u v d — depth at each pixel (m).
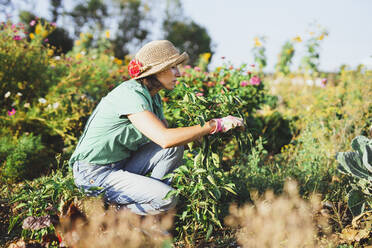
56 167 3.43
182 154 2.23
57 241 1.99
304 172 2.90
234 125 1.97
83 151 2.05
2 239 2.12
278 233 2.01
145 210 2.09
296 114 4.92
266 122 4.12
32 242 1.99
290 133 4.13
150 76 2.03
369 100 3.95
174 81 2.08
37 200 2.05
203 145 2.04
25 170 3.20
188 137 1.87
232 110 2.20
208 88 4.03
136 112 1.88
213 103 2.16
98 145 2.03
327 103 4.88
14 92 4.03
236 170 3.01
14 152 3.22
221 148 3.73
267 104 5.27
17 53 4.07
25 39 4.40
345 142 3.41
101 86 4.85
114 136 2.01
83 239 1.81
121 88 1.98
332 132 3.79
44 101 3.79
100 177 2.08
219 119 1.97
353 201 2.17
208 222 2.22
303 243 2.01
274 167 3.25
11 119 3.68
